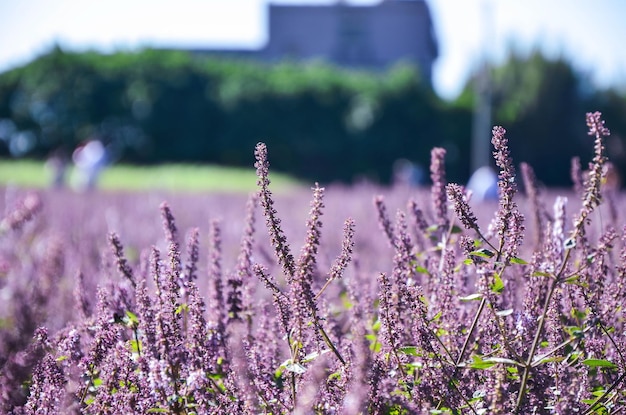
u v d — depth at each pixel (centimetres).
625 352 429
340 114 8725
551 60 9169
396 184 1794
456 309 473
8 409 397
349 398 360
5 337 408
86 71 9012
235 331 436
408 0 15625
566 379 411
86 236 1103
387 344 400
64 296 593
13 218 862
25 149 9100
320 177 8650
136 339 426
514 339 421
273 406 394
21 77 9038
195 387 391
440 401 389
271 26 15788
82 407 405
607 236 440
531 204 584
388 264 812
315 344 437
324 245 709
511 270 518
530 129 9056
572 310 450
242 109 8756
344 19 15762
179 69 8944
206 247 771
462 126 8756
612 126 9112
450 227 507
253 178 6925
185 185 5512
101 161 3509
